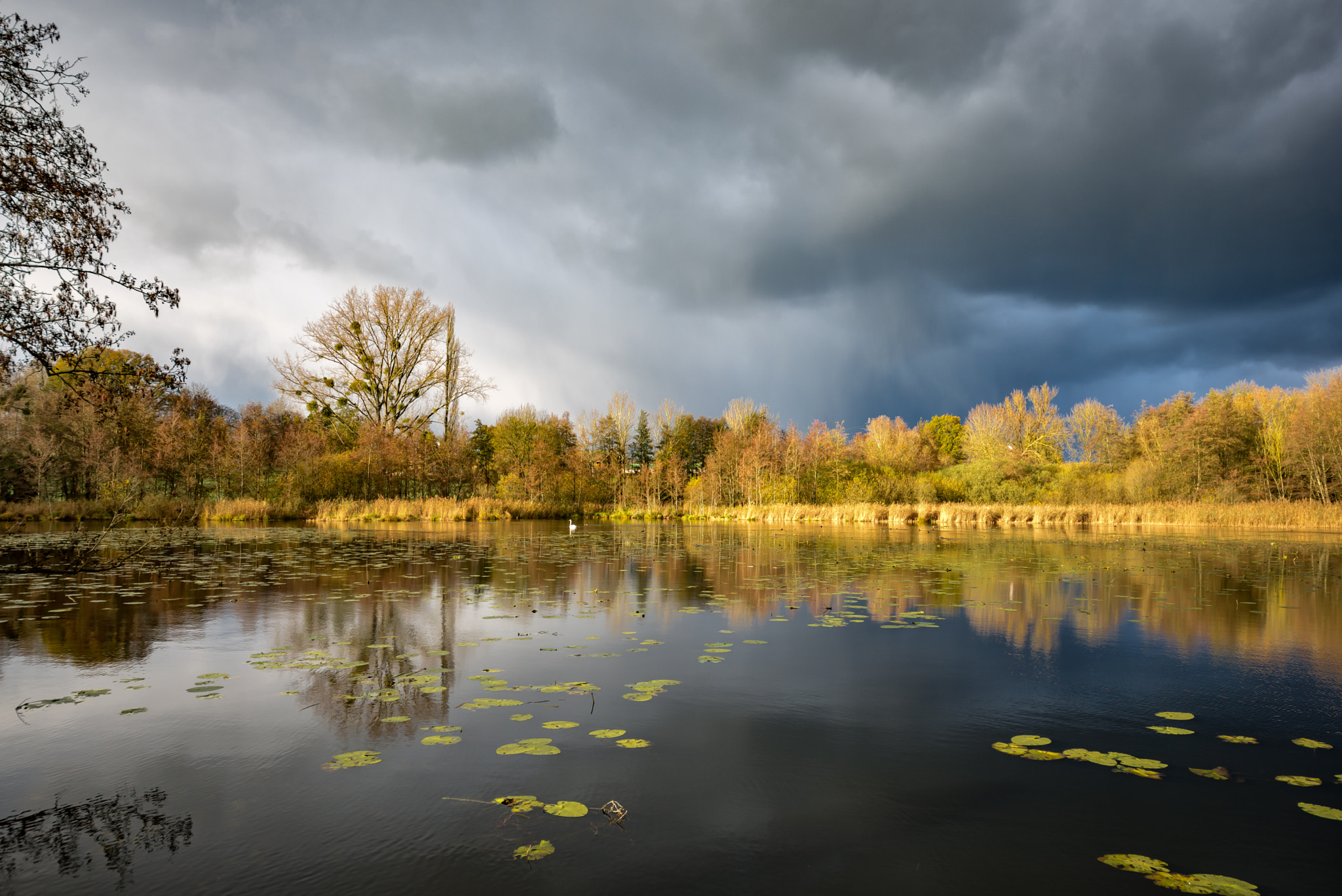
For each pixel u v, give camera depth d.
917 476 41.97
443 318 38.62
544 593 9.61
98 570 11.88
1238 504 33.88
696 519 37.88
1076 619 7.85
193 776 3.44
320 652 6.04
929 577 11.70
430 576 11.26
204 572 11.59
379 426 35.03
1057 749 3.90
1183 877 2.58
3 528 22.75
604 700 4.73
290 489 31.16
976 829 2.96
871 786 3.39
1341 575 12.11
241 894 2.42
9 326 6.75
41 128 6.91
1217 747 3.94
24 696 4.73
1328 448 36.84
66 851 2.72
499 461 40.41
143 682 5.07
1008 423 54.25
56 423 27.59
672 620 7.69
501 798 3.21
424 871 2.58
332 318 36.22
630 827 2.95
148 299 7.63
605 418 49.50
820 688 5.07
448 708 4.51
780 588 10.28
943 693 4.96
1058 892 2.48
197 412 36.03
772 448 39.62
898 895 2.45
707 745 3.92
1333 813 3.08
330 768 3.54
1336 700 4.83
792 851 2.77
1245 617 8.02
